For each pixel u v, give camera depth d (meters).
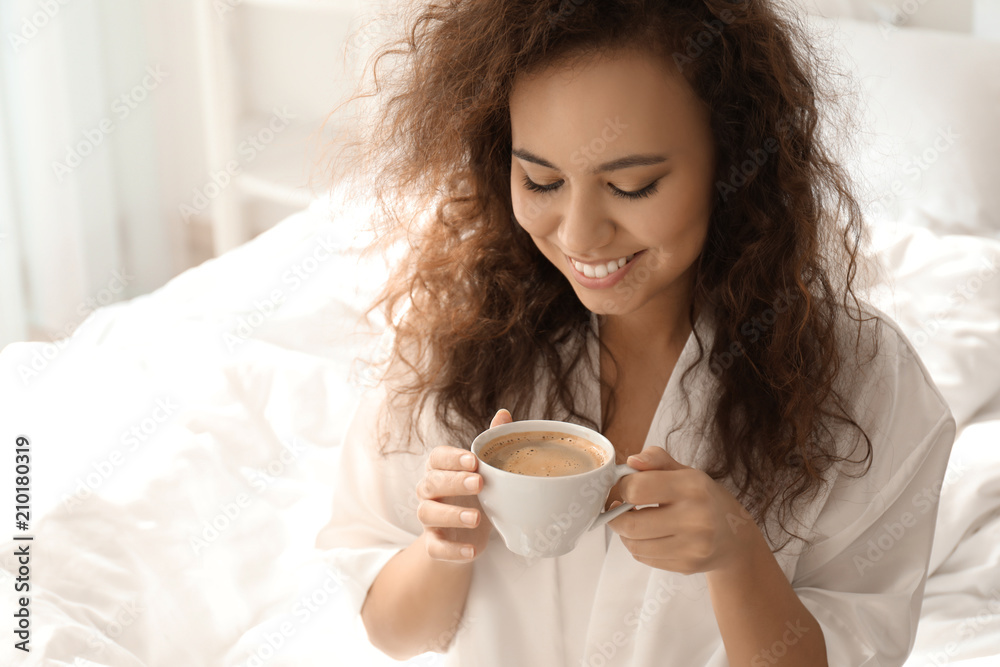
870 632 0.94
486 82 0.86
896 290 1.79
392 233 1.11
